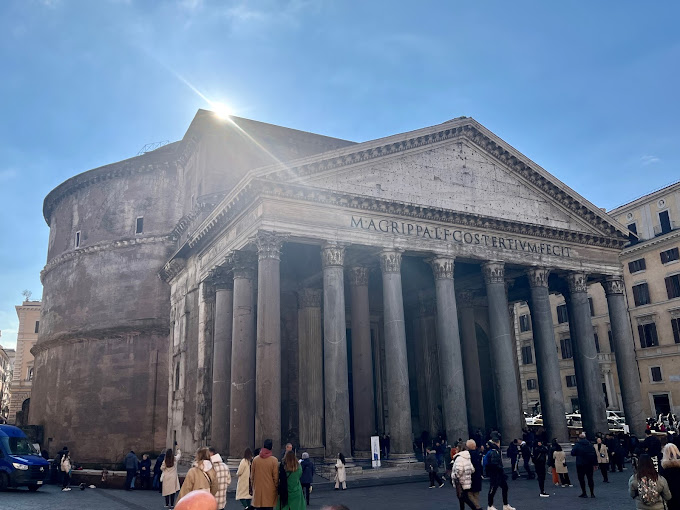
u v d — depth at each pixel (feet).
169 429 113.50
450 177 92.89
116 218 135.44
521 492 62.49
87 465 118.83
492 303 92.12
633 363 102.68
